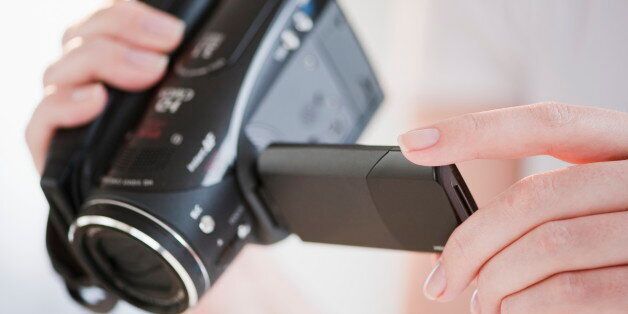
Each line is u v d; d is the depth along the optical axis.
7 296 1.00
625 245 0.45
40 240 1.01
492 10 0.74
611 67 0.72
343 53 0.61
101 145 0.56
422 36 0.77
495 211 0.47
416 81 0.78
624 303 0.45
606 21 0.71
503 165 0.71
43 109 0.58
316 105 0.59
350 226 0.52
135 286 0.55
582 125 0.47
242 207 0.54
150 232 0.52
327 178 0.50
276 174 0.52
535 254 0.46
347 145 0.50
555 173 0.46
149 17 0.58
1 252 1.00
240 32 0.57
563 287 0.46
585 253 0.45
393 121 0.79
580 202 0.46
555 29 0.72
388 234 0.51
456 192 0.48
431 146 0.47
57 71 0.58
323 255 0.83
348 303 0.82
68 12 1.00
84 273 0.59
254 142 0.55
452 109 0.76
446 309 0.73
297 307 0.76
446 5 0.76
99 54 0.57
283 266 0.80
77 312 1.00
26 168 1.01
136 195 0.53
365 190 0.49
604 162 0.46
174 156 0.53
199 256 0.52
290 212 0.53
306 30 0.59
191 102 0.55
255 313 0.73
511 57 0.73
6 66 1.00
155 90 0.58
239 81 0.56
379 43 0.81
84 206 0.54
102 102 0.57
